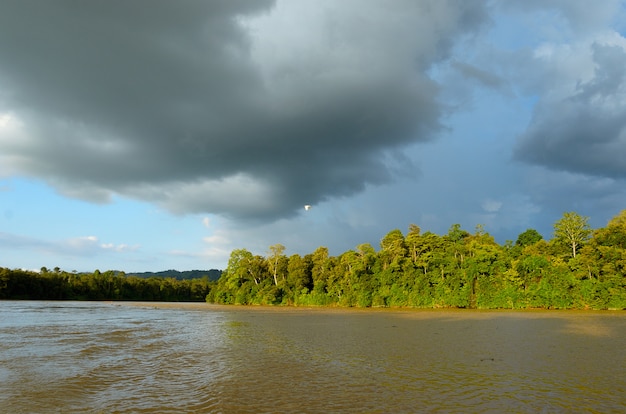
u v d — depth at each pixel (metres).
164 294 198.88
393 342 35.34
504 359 26.86
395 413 15.63
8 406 16.25
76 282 173.38
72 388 19.11
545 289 83.69
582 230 91.25
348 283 103.69
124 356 28.03
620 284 79.56
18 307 95.75
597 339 36.88
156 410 15.95
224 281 135.25
